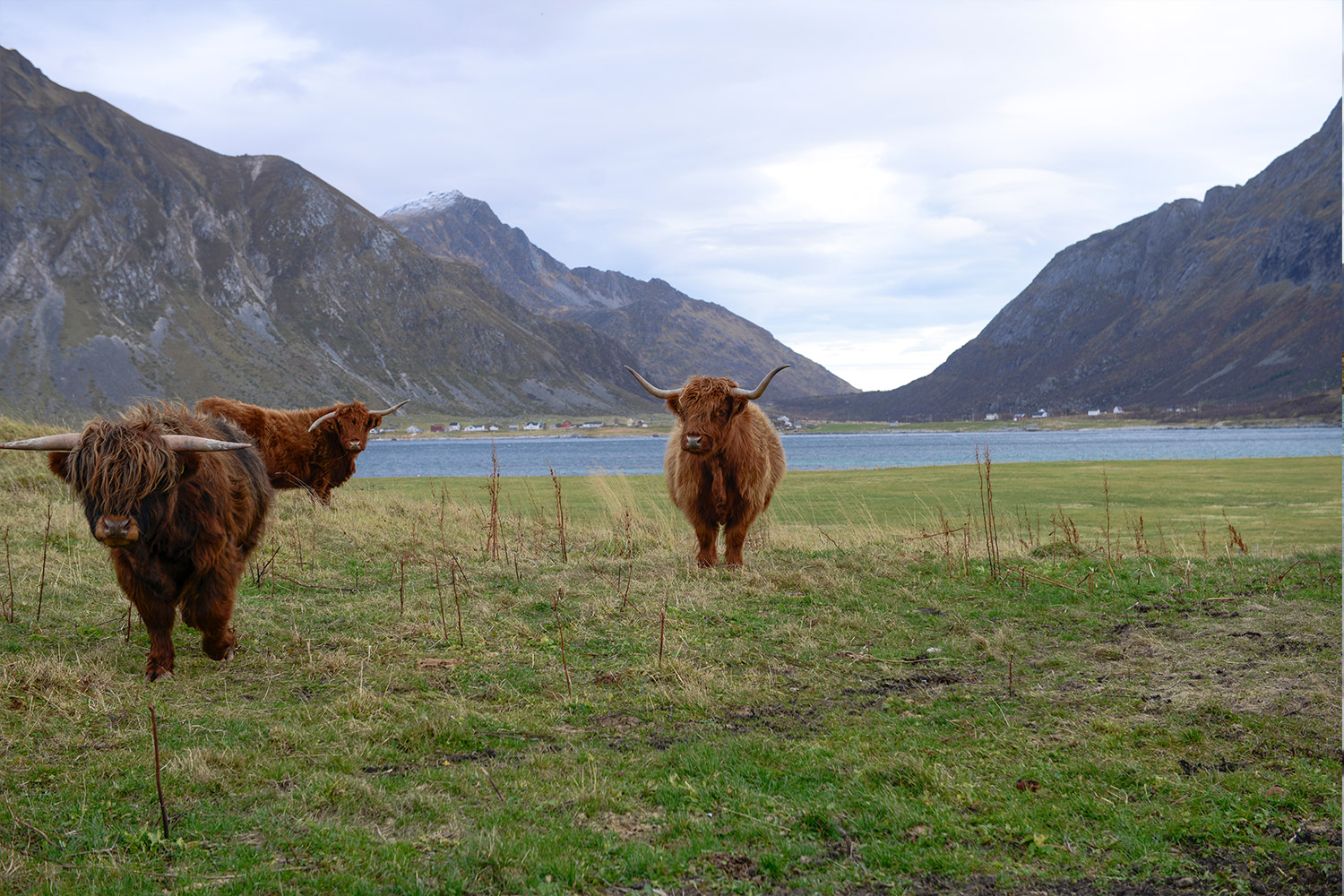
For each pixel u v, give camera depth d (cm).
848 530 1360
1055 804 393
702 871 330
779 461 1127
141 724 471
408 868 323
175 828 352
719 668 614
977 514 1741
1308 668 592
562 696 554
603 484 1738
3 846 332
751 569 963
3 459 1295
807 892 317
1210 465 3744
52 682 521
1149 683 582
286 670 589
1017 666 632
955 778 419
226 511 586
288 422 1349
